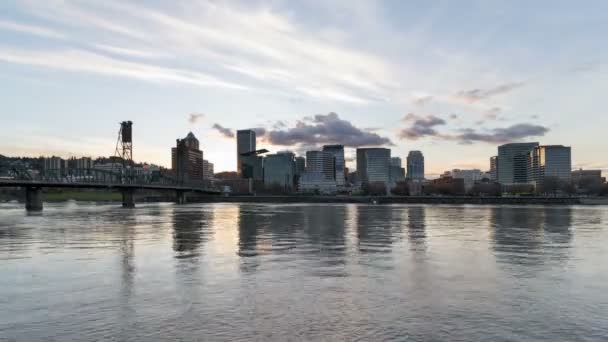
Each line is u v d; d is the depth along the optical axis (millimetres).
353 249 45812
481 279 30781
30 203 138875
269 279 30656
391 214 120438
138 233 62406
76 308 23594
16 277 31234
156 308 23562
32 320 21641
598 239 55594
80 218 98062
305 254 42219
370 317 22094
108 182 179000
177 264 36375
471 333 19891
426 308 23625
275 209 159375
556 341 19000
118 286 28484
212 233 62562
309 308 23609
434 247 47562
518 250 45312
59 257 40031
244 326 20734
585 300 25297
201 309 23391
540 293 26875
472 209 161875
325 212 133750
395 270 34062
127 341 18906
